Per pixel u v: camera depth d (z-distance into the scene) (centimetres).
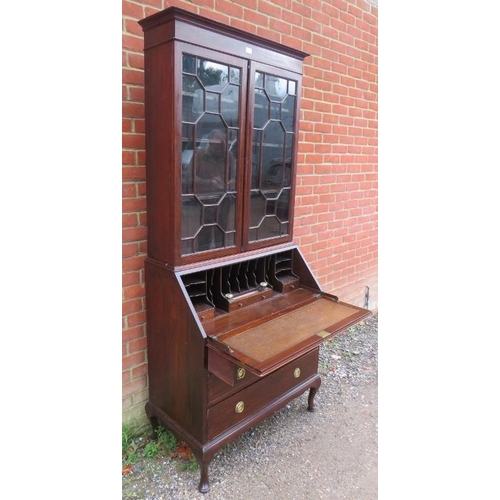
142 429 185
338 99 270
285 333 146
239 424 163
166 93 135
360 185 309
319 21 242
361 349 286
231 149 154
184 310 146
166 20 130
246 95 153
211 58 139
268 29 212
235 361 129
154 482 160
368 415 208
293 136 180
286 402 183
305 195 260
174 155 137
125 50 154
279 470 169
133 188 165
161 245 152
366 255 333
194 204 147
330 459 176
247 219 165
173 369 158
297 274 192
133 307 174
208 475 161
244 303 167
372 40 290
